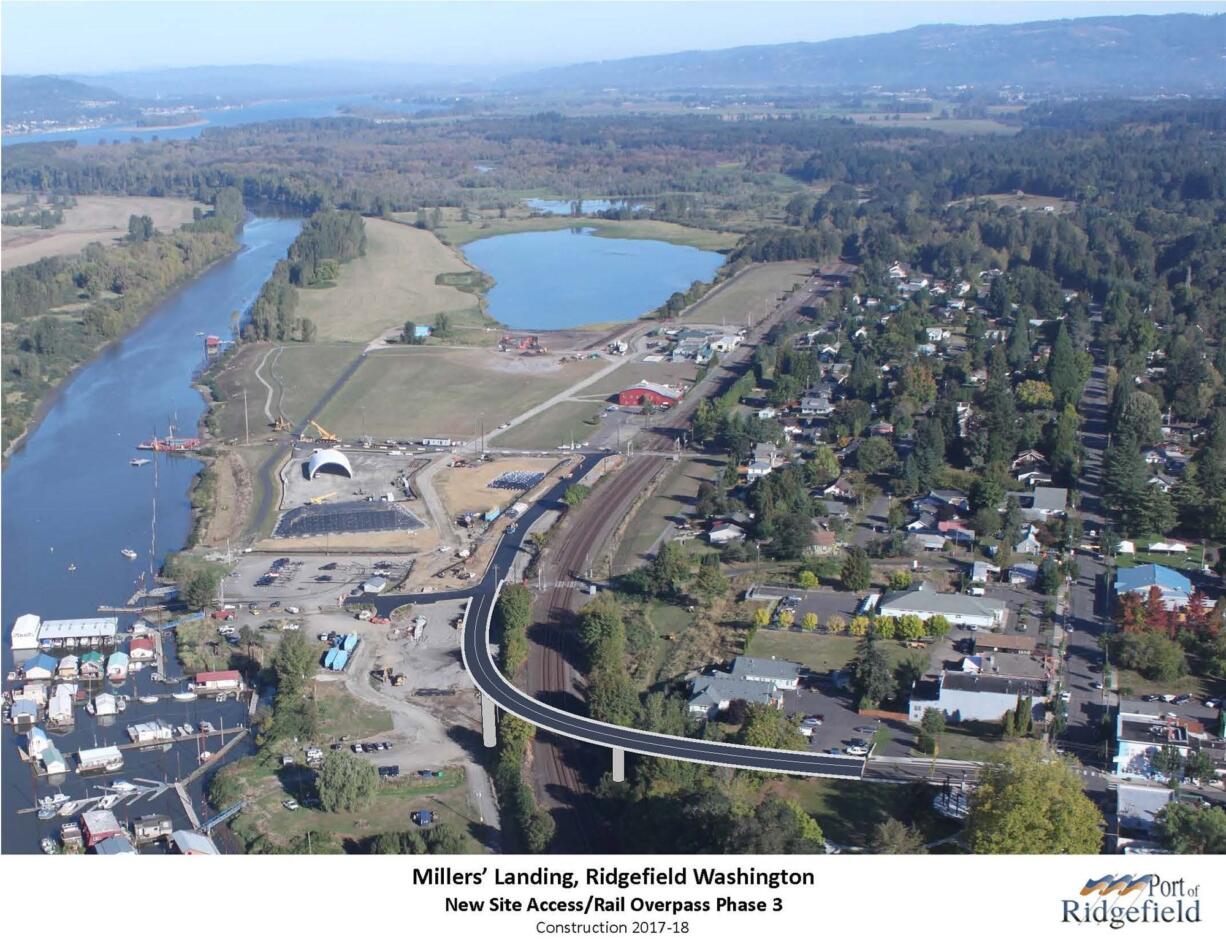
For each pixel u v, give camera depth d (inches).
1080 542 5802.2
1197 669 4601.4
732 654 4800.7
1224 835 3299.7
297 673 4594.0
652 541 6063.0
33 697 4621.1
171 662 4965.6
